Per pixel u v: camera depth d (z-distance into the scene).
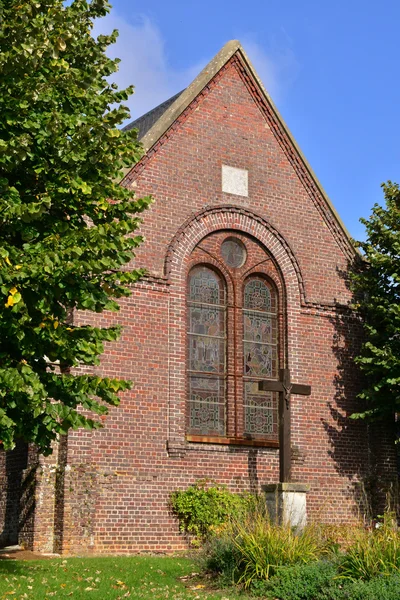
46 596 12.49
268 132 23.36
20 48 13.09
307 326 22.83
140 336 20.02
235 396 21.31
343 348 23.30
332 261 23.67
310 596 13.52
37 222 13.92
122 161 14.70
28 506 18.67
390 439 23.17
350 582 13.52
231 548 15.37
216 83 22.77
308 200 23.62
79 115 14.12
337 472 22.34
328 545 15.67
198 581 15.14
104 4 15.57
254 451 21.20
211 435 20.91
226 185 22.27
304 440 22.02
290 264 22.89
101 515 18.69
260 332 22.31
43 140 13.69
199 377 21.08
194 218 21.50
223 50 22.97
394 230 23.25
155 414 19.84
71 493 18.38
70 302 13.94
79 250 12.80
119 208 14.64
